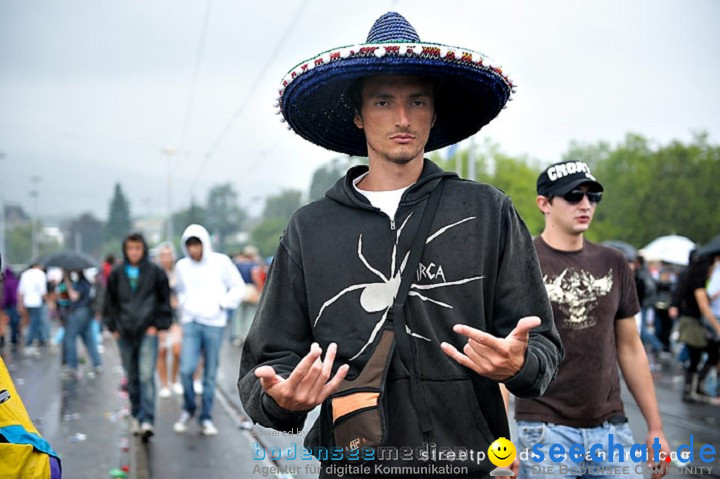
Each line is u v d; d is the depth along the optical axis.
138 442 7.16
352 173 2.41
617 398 3.61
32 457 2.52
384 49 2.14
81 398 9.98
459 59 2.20
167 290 7.48
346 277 2.23
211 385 7.55
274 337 2.32
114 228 110.88
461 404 2.17
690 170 44.78
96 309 12.88
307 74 2.31
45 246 107.31
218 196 88.94
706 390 10.09
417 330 2.18
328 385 2.00
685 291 9.43
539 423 3.53
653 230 44.91
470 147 14.74
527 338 1.96
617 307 3.64
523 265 2.26
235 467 6.12
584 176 3.64
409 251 2.22
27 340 17.27
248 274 15.58
